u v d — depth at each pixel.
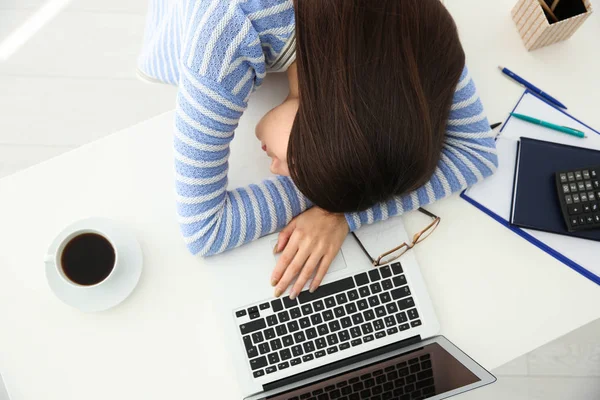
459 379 0.72
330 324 0.87
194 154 0.80
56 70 1.58
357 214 0.89
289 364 0.85
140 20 1.62
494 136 0.97
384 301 0.88
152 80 1.08
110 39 1.60
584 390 1.51
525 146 0.96
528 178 0.94
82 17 1.60
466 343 0.90
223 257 0.89
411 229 0.94
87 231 0.84
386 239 0.91
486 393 1.51
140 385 0.85
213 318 0.88
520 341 0.90
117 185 0.91
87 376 0.85
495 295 0.91
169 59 0.88
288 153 0.68
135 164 0.91
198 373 0.86
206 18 0.71
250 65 0.76
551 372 1.52
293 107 0.82
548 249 0.93
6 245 0.87
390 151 0.63
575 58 1.01
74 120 1.56
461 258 0.93
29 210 0.89
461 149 0.93
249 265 0.89
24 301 0.86
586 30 1.02
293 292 0.86
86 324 0.86
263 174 0.94
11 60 1.57
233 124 0.80
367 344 0.87
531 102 0.98
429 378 0.75
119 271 0.85
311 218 0.90
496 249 0.93
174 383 0.86
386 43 0.62
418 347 0.85
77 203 0.90
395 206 0.90
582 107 0.99
